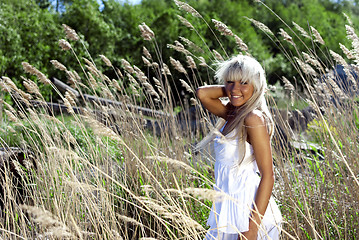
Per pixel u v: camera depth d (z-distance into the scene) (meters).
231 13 22.95
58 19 18.48
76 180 2.60
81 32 17.97
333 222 2.71
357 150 2.83
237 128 2.09
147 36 3.87
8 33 12.91
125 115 3.87
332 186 3.04
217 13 22.70
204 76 14.82
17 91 3.22
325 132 3.16
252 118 2.03
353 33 2.59
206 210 3.15
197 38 16.58
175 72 15.20
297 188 3.18
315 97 3.45
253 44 18.06
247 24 22.25
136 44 19.09
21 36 14.08
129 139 3.64
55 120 2.99
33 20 14.81
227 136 2.15
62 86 7.67
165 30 17.66
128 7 21.64
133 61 18.28
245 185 2.15
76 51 15.19
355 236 2.68
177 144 3.67
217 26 3.27
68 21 18.17
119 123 3.80
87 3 18.12
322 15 24.73
